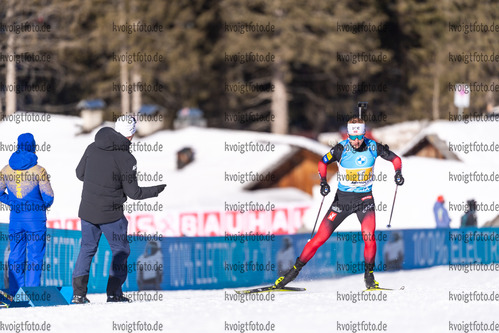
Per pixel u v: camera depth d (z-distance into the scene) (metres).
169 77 171.25
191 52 171.50
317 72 181.38
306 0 160.88
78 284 25.95
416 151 107.31
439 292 23.91
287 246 43.38
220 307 21.02
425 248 51.00
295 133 182.62
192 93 178.88
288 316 19.09
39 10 167.38
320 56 161.25
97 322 18.78
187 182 101.38
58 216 73.44
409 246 49.69
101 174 25.91
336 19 161.62
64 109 186.88
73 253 35.91
